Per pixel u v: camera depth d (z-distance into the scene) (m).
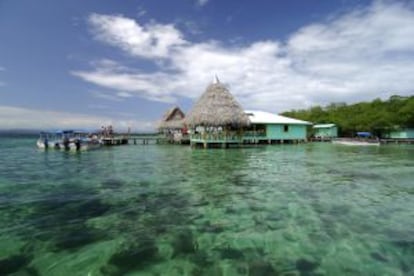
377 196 8.41
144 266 4.27
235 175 12.22
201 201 7.95
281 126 34.94
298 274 4.04
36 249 4.84
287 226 5.95
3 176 12.28
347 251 4.76
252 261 4.43
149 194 8.80
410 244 5.01
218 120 26.02
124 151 27.22
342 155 21.47
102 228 5.84
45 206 7.46
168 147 33.34
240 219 6.40
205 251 4.77
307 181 10.80
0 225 6.01
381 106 52.69
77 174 12.73
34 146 36.38
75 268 4.21
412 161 17.45
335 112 59.78
